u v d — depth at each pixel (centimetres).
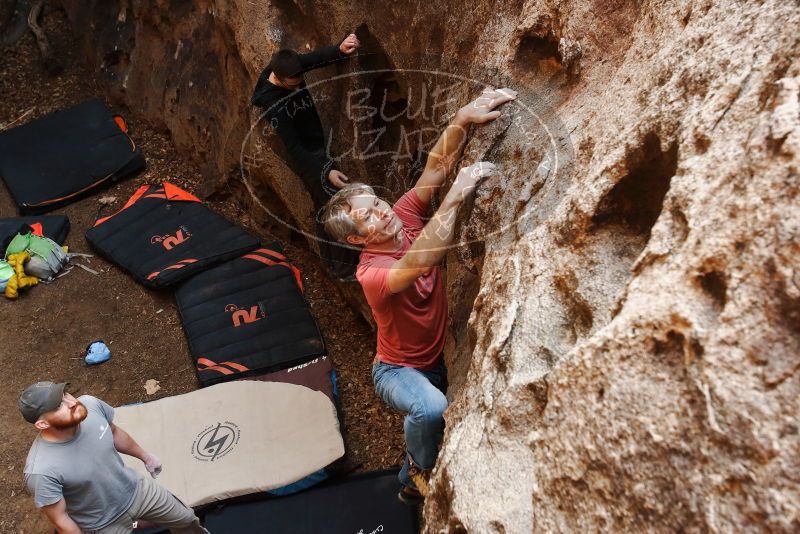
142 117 642
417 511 360
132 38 645
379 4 337
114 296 514
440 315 250
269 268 501
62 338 492
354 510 365
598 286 179
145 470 387
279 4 422
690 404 134
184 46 580
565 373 160
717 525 124
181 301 490
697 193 150
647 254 157
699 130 159
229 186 559
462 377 254
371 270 231
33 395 282
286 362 443
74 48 710
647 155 179
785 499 116
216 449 393
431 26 310
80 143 617
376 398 431
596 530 146
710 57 170
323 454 385
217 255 509
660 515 134
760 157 139
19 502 408
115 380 464
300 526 362
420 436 245
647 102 188
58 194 584
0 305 514
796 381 122
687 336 137
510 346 195
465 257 259
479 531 171
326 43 388
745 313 129
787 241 127
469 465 187
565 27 236
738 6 174
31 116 673
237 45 453
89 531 311
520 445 179
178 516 339
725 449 126
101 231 544
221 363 446
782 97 141
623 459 142
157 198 563
